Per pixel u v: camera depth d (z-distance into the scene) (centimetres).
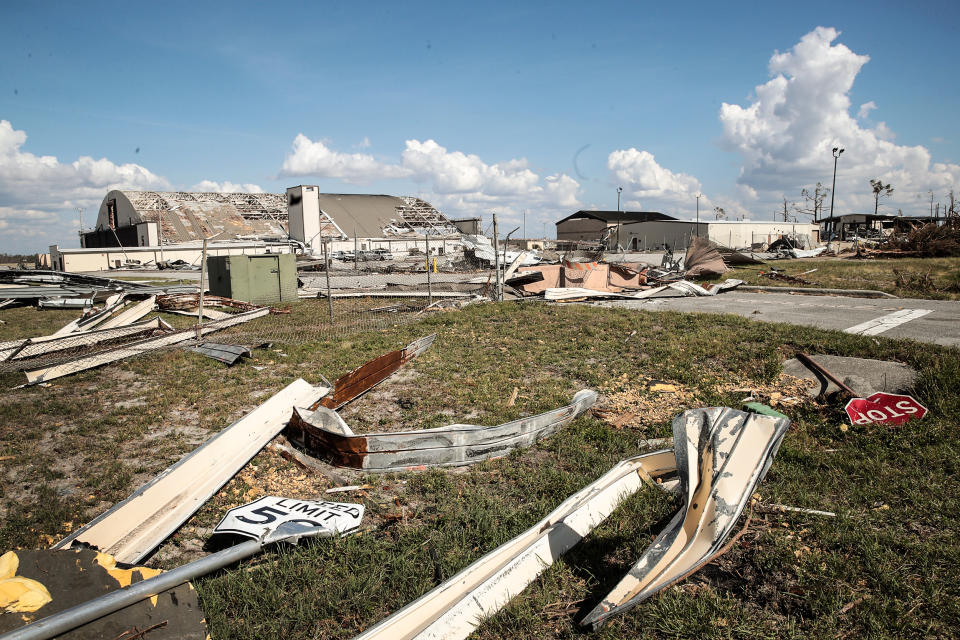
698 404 660
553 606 310
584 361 880
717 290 1820
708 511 317
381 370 771
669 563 303
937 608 295
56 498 449
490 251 3419
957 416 564
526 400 684
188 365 897
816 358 812
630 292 1888
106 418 638
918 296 1519
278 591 323
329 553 362
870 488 432
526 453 537
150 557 368
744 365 807
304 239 5456
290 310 1620
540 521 372
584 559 351
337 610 311
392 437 500
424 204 8556
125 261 4912
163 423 630
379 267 3544
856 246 3816
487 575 318
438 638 275
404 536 384
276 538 357
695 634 284
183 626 245
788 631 285
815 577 325
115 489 468
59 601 228
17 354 957
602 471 473
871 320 1146
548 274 1919
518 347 980
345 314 1502
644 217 7631
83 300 1889
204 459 461
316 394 641
